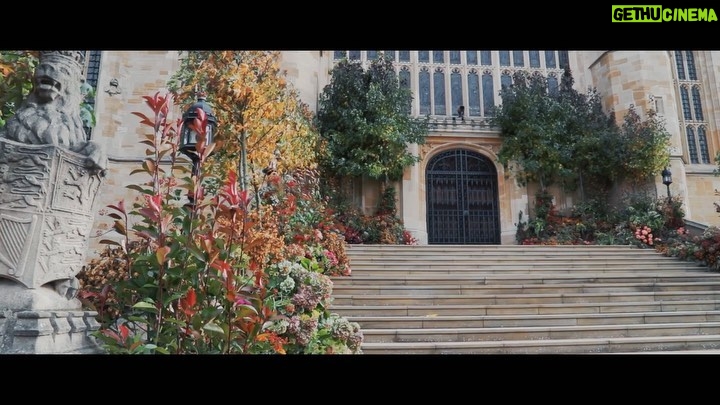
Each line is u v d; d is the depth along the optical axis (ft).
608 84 49.19
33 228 9.20
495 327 20.15
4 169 9.22
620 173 45.52
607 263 31.37
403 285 25.32
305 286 16.92
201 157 9.58
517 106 47.34
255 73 22.30
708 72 53.93
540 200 46.19
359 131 43.09
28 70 14.33
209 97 21.07
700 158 51.93
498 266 30.37
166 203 10.18
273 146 22.52
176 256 8.73
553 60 53.88
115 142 41.09
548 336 19.48
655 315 21.17
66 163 9.86
